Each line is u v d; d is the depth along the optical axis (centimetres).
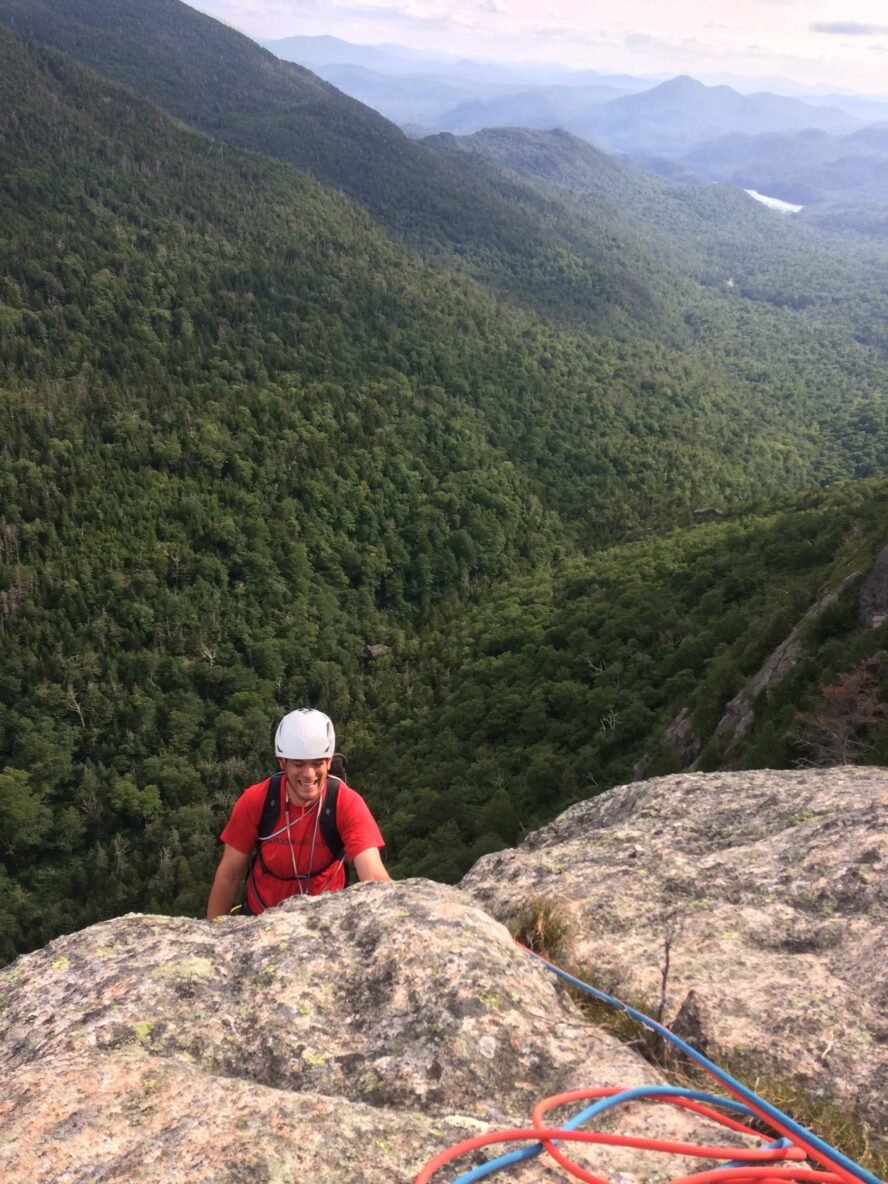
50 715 9125
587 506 16100
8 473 11762
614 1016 297
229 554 11869
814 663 2794
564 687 5972
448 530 13325
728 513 12575
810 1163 206
